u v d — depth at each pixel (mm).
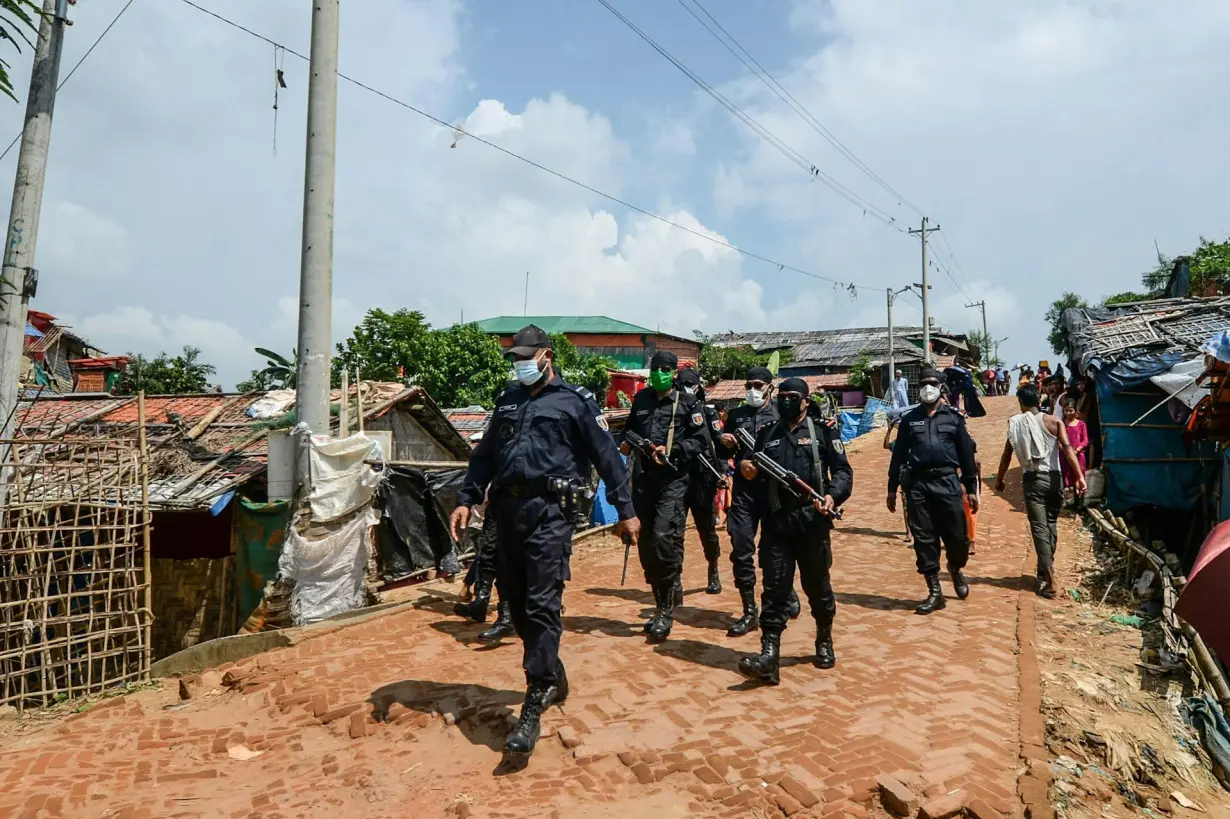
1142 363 10195
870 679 4602
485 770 3559
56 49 7125
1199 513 9875
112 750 4008
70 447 6504
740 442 5406
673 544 5355
